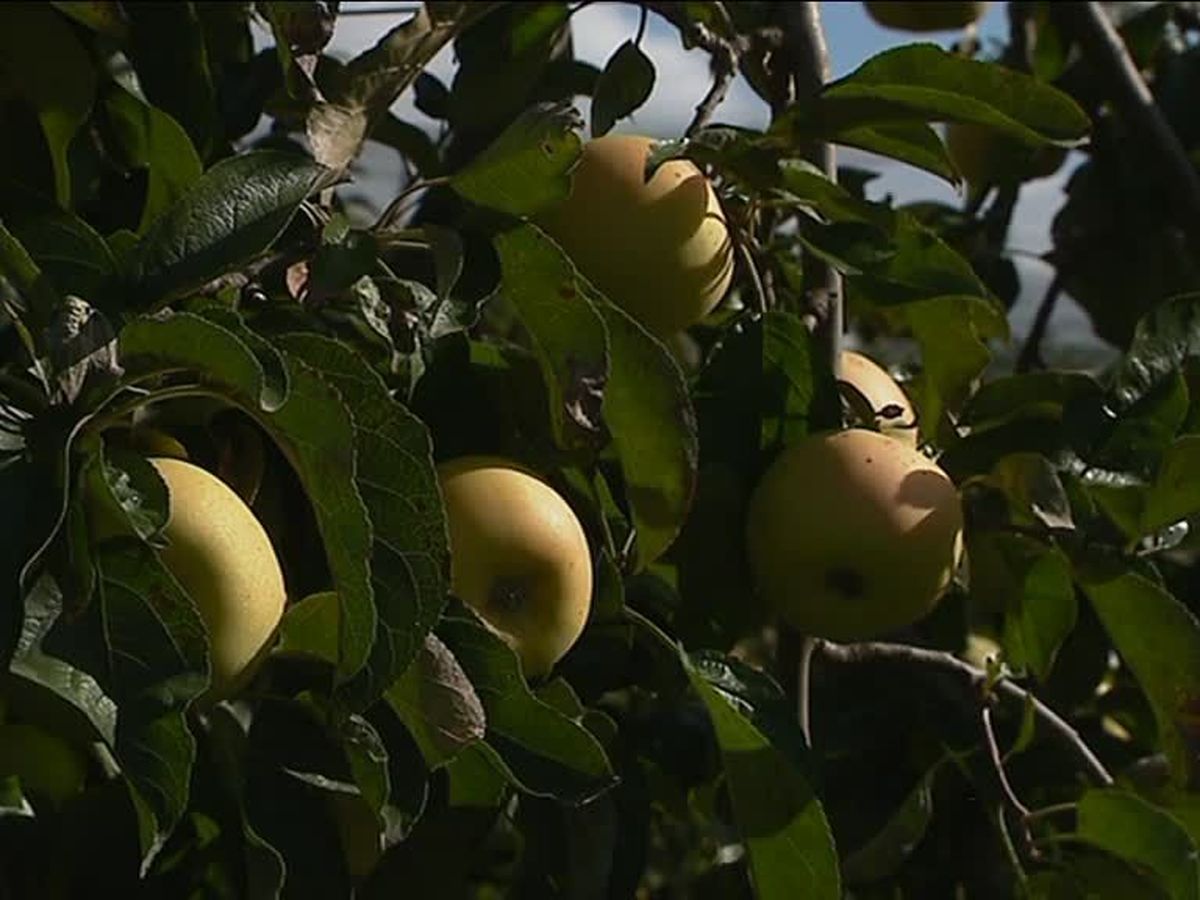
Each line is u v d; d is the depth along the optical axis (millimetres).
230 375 1830
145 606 1826
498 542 2229
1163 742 2693
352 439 1855
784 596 2645
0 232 1987
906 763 3262
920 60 2578
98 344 1863
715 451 2678
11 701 2010
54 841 2193
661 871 4137
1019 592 2836
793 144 2635
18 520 1791
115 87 2662
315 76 2598
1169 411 2783
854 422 2824
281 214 2125
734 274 2811
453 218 2965
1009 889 3234
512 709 2143
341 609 1881
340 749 2193
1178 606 2648
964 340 2756
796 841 2367
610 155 2547
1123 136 4383
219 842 2236
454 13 2525
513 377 2494
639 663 2730
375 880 2434
